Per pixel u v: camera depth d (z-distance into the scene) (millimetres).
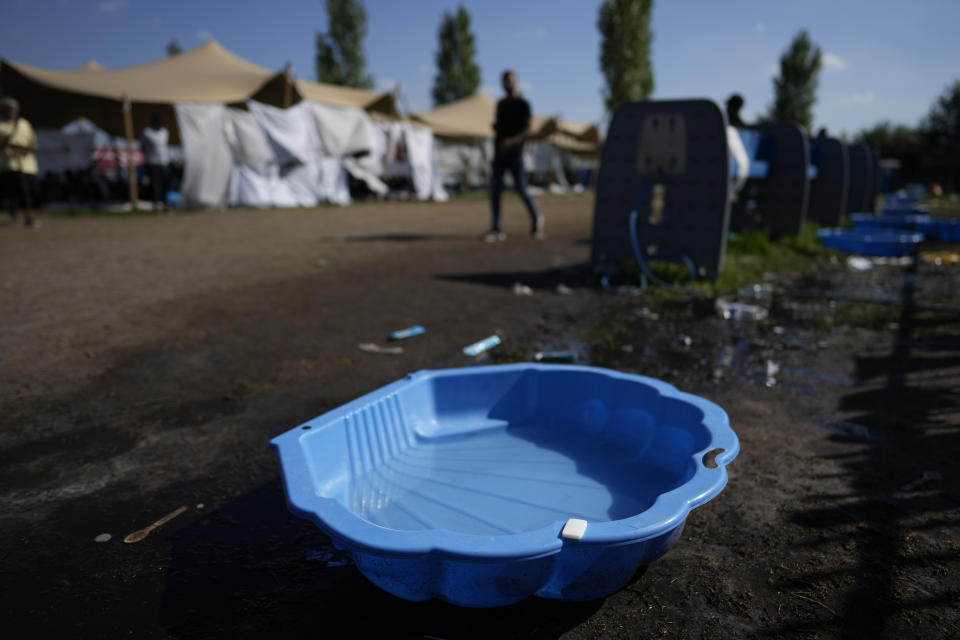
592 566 1203
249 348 3191
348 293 4559
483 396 2232
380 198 16672
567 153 27875
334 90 16250
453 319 3838
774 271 5789
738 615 1289
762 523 1625
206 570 1450
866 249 6977
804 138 6766
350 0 35938
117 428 2229
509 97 7324
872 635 1232
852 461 1970
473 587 1189
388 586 1267
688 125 4613
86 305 4098
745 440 2131
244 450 2062
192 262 5914
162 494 1788
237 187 12977
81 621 1281
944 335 3512
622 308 4188
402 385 2041
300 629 1255
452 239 8008
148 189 13414
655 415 1999
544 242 7762
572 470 1906
